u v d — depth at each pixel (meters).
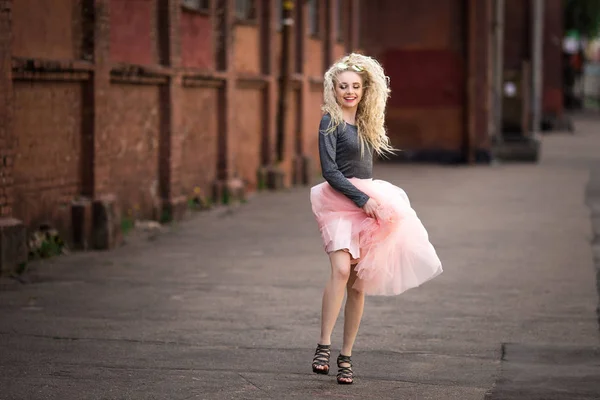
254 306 16.12
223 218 28.12
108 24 22.42
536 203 32.81
